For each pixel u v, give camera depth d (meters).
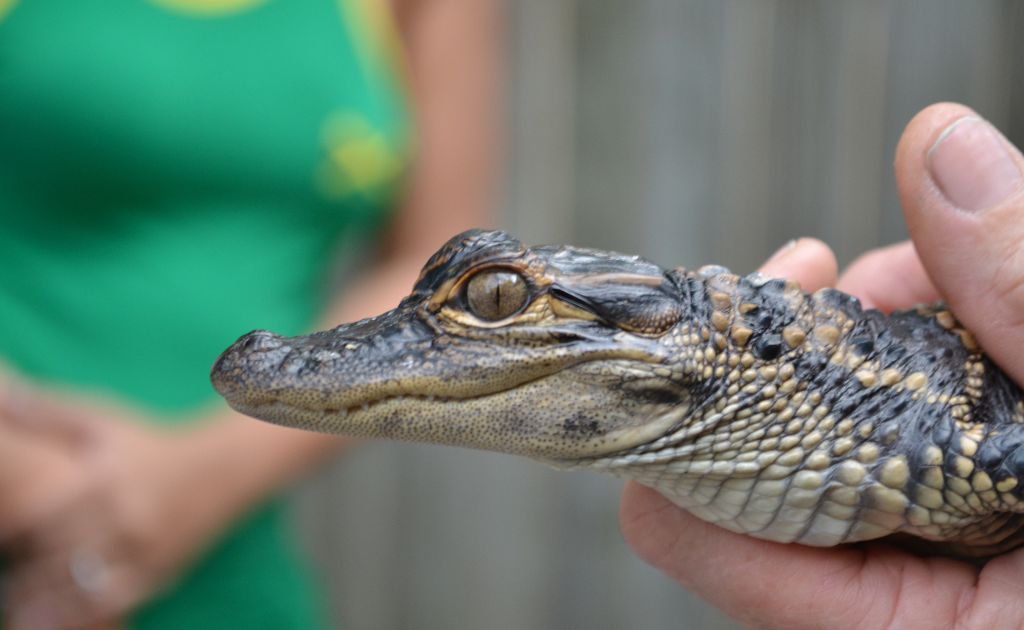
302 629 0.40
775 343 0.30
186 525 0.36
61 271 0.37
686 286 0.30
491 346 0.30
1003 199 0.29
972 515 0.29
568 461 0.30
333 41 0.39
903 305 0.35
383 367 0.30
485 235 0.30
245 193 0.38
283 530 0.40
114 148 0.36
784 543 0.31
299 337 0.31
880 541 0.32
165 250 0.37
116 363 0.37
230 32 0.37
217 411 0.37
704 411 0.30
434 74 0.42
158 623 0.37
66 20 0.36
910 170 0.30
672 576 0.32
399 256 0.42
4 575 0.35
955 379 0.30
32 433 0.35
